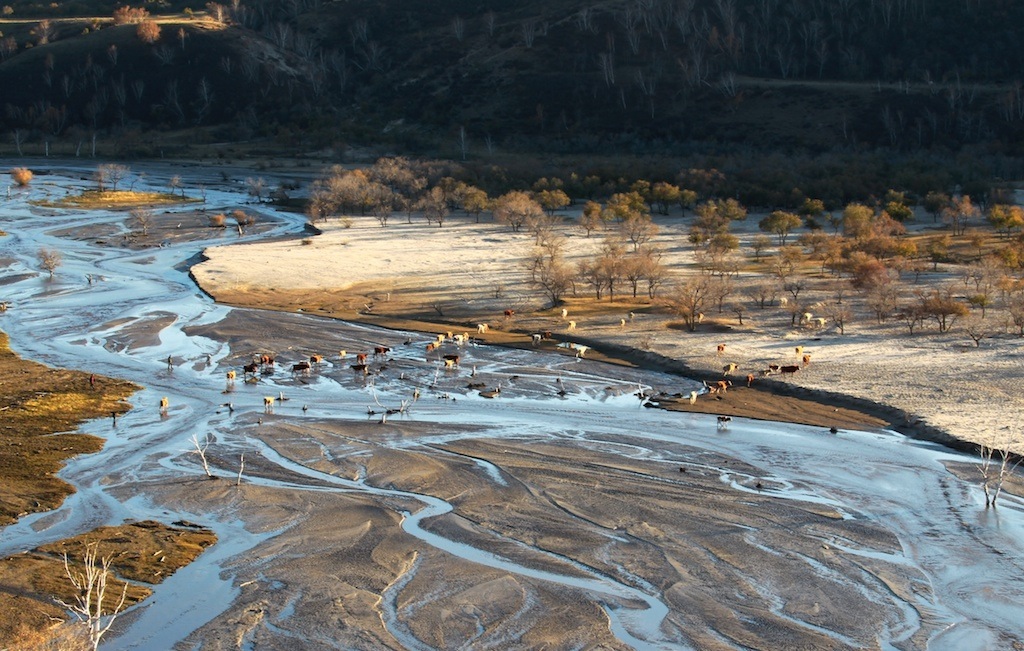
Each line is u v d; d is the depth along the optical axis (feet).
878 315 275.59
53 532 136.46
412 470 163.02
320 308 311.88
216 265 376.07
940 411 190.08
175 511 145.79
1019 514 143.54
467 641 107.96
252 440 181.06
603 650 106.01
